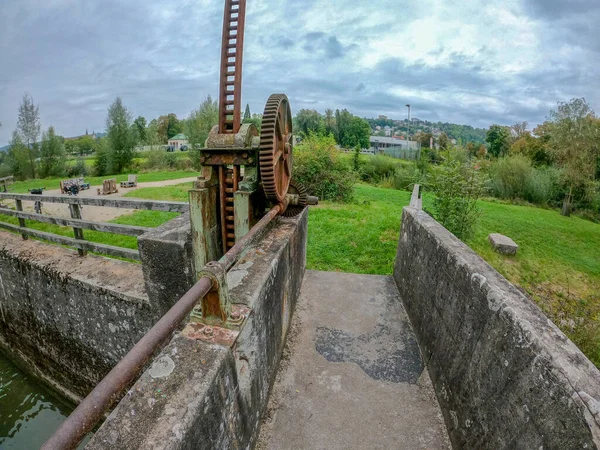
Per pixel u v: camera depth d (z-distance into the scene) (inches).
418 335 137.4
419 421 100.0
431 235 131.5
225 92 126.6
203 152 125.4
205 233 125.5
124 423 46.7
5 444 162.7
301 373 118.3
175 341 64.7
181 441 45.3
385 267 235.1
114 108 1331.2
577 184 611.2
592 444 43.9
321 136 598.9
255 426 87.7
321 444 92.3
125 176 1071.6
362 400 107.3
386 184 821.9
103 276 159.6
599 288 263.1
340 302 168.4
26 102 1221.7
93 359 167.5
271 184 121.4
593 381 50.2
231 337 66.1
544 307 224.5
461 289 97.2
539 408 56.2
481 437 75.2
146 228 158.9
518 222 439.8
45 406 188.2
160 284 131.9
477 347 82.9
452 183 292.4
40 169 1272.1
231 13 124.8
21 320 197.2
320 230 331.0
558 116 677.3
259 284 86.7
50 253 187.8
